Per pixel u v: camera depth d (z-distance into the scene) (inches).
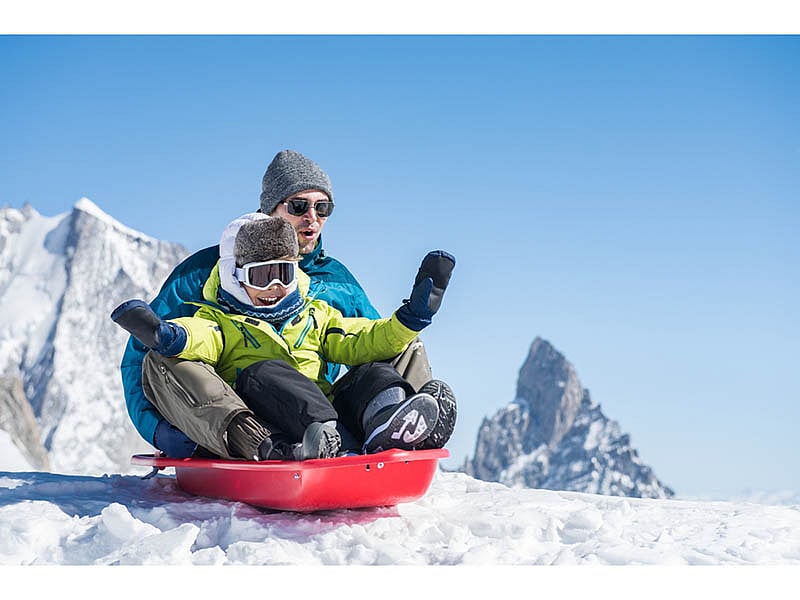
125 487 139.3
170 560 97.6
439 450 120.3
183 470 133.1
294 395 116.0
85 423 7647.6
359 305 164.2
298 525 112.4
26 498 126.3
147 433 135.0
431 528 113.5
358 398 124.6
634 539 111.2
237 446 116.6
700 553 104.9
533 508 133.6
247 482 119.0
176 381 118.6
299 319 132.7
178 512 118.0
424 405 115.0
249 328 127.4
